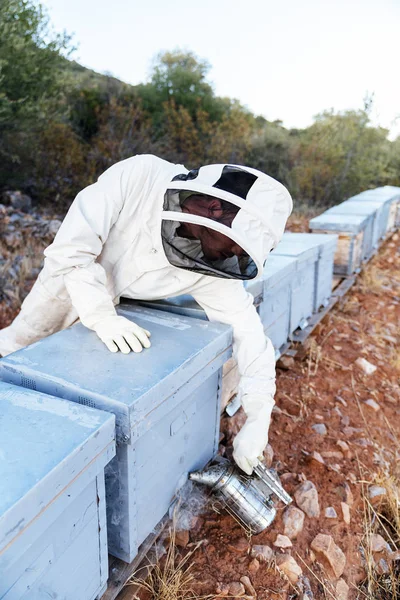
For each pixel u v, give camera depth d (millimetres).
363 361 3316
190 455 1781
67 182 6719
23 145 6043
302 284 3154
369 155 10953
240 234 1320
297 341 3232
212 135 9633
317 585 1680
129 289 1876
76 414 1187
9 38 4973
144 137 8320
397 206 8023
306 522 1911
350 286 4621
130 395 1259
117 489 1369
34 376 1378
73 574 1198
